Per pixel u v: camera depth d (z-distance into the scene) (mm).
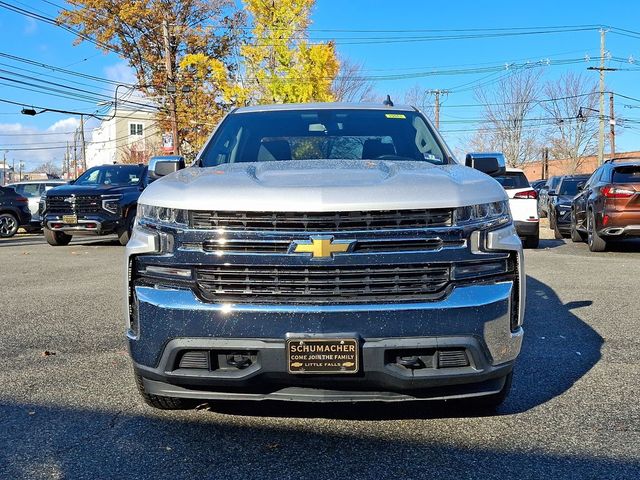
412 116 4820
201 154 4449
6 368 4559
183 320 3025
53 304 6914
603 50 39375
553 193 18859
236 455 3125
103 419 3594
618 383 4168
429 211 3025
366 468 2980
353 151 4363
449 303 2992
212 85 36344
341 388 3090
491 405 3621
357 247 2988
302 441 3285
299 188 3061
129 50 39531
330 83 28438
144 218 3246
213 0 39031
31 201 21453
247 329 2971
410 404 3787
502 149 56188
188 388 3191
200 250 3043
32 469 2979
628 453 3109
